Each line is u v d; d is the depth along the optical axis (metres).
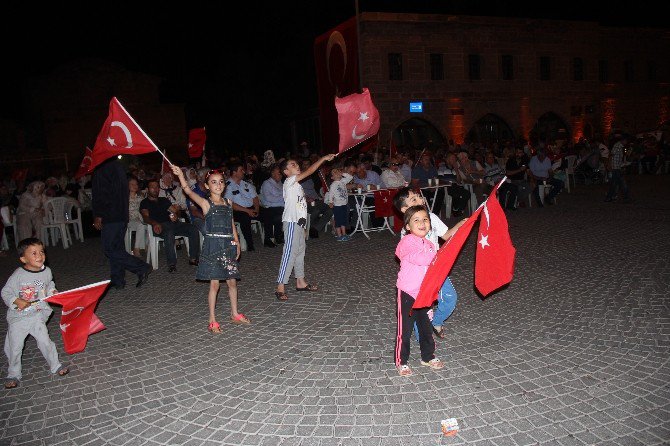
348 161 13.41
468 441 3.65
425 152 14.22
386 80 27.11
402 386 4.51
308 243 11.67
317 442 3.75
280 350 5.48
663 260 8.00
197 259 10.13
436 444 3.64
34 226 13.05
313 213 12.19
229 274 6.09
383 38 26.86
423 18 27.47
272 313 6.74
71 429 4.14
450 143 26.52
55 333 6.50
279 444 3.76
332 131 18.06
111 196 8.20
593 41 33.19
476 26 29.25
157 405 4.44
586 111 33.50
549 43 31.66
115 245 8.34
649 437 3.58
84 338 5.52
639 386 4.25
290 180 7.30
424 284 4.27
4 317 7.39
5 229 14.68
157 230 9.45
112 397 4.64
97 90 31.20
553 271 7.84
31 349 5.97
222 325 6.39
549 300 6.53
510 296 6.79
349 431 3.87
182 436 3.95
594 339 5.23
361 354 5.25
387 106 27.23
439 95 28.45
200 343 5.83
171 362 5.34
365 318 6.33
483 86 29.73
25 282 5.01
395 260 9.34
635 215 12.36
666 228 10.52
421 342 4.80
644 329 5.39
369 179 13.28
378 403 4.24
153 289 8.37
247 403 4.38
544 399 4.14
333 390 4.51
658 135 25.75
